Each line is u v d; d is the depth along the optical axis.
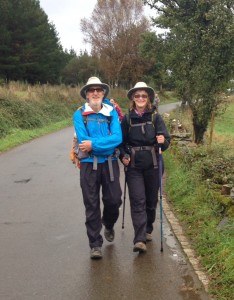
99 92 3.45
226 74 8.47
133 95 3.61
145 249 3.52
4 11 31.17
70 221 4.46
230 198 4.16
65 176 6.89
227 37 8.17
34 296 2.86
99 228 3.50
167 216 4.59
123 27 38.19
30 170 7.39
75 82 45.75
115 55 38.34
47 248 3.71
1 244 3.81
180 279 3.10
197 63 8.87
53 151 9.70
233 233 3.60
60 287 2.98
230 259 3.16
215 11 8.30
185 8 9.43
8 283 3.05
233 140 9.64
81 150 3.40
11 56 31.62
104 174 3.47
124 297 2.84
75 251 3.64
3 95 13.96
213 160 5.45
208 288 2.95
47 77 36.31
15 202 5.25
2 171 7.30
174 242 3.85
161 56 15.00
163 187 5.87
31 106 15.34
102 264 3.37
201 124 8.67
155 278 3.12
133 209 3.59
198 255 3.51
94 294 2.88
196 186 5.15
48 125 15.32
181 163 6.55
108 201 3.53
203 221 4.20
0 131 11.59
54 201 5.29
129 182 3.63
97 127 3.43
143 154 3.57
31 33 34.03
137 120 3.59
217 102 8.55
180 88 9.08
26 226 4.31
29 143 11.09
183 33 9.51
